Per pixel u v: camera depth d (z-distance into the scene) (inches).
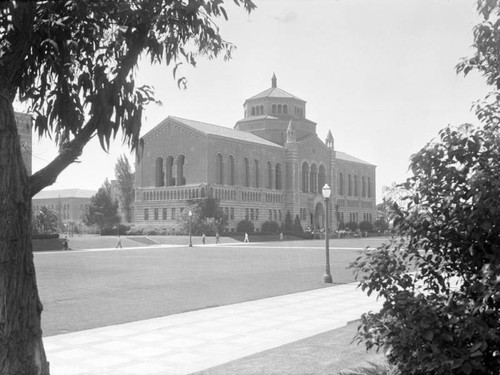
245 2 193.5
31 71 187.3
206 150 3425.2
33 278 160.1
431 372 184.4
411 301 190.1
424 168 200.5
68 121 194.9
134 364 367.2
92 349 414.3
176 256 1759.4
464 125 202.8
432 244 202.7
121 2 174.2
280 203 4047.7
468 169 195.5
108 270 1197.7
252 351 403.2
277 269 1202.0
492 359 188.7
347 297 727.7
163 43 203.0
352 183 4980.3
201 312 597.0
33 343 156.5
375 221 5128.0
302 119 4419.3
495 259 184.1
